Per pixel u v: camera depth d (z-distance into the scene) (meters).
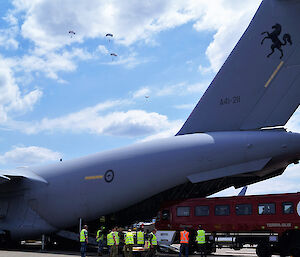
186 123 20.30
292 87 17.39
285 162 17.86
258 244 16.70
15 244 25.53
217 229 17.70
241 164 18.02
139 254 16.80
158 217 19.73
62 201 22.44
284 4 17.78
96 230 23.64
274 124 17.66
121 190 20.42
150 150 20.12
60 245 24.58
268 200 16.62
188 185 19.86
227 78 19.12
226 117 18.92
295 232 16.02
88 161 22.20
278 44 17.78
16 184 24.00
